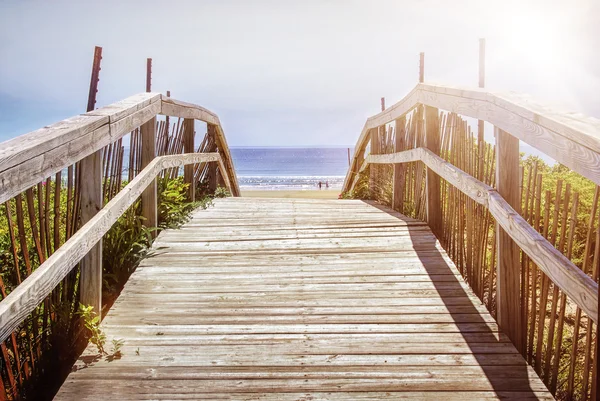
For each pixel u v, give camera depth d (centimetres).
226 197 701
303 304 307
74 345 268
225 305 306
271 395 214
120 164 365
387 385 221
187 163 543
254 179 7169
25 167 186
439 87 379
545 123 197
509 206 253
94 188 274
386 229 451
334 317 288
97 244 273
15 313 173
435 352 248
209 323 282
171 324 280
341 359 243
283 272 360
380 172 687
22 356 247
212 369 235
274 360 242
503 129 250
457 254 368
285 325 279
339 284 337
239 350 252
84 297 273
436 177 441
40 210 241
